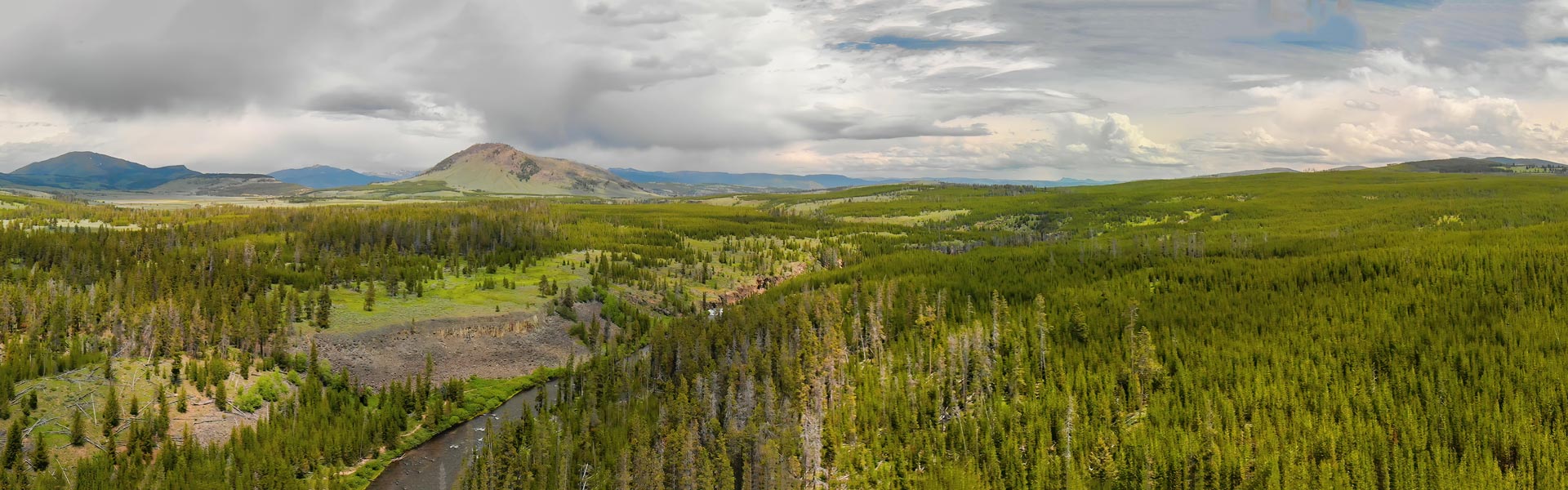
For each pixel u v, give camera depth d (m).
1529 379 134.62
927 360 159.00
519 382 172.75
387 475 129.00
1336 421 127.75
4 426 122.88
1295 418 125.25
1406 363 144.12
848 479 120.12
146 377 141.00
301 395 147.00
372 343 173.75
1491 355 143.38
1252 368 144.12
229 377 146.12
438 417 149.25
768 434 124.75
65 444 122.94
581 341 199.50
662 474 117.44
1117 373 145.75
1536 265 186.00
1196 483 113.00
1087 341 164.62
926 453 124.56
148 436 126.06
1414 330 155.50
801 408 133.75
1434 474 112.12
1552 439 120.00
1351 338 153.75
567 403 154.38
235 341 160.25
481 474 121.31
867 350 171.25
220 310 170.38
